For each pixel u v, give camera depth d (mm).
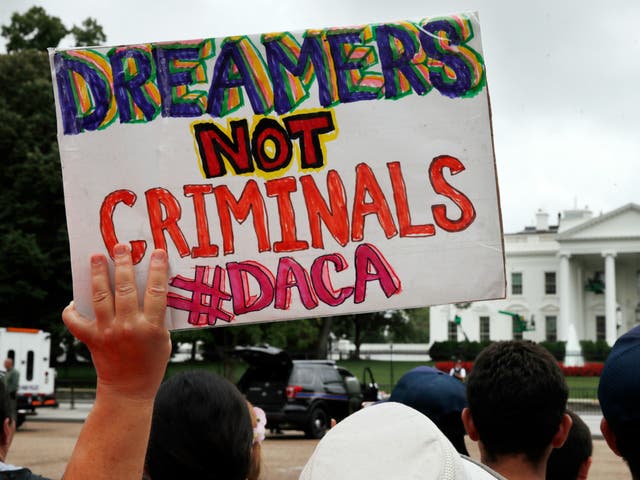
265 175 1856
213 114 1856
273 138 1868
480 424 1994
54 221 32000
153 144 1842
